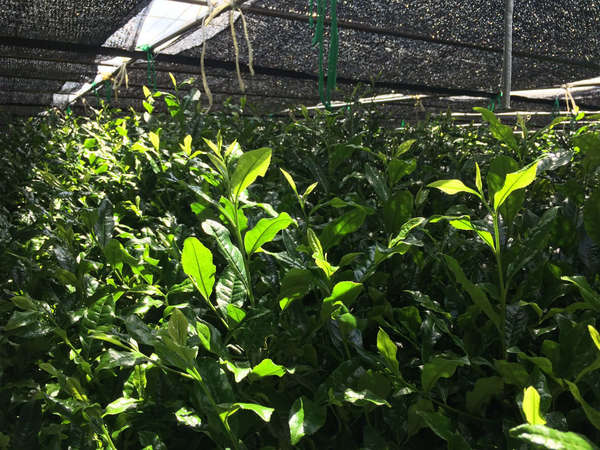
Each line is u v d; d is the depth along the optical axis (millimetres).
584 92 7898
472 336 974
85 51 5223
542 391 708
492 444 822
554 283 1053
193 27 4613
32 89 8453
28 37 4879
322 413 748
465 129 2773
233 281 911
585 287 831
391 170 1382
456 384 915
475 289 886
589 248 1072
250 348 872
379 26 4598
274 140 2182
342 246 1312
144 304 966
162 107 9695
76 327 1033
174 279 1107
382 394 822
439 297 1167
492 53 5387
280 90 8156
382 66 5922
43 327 849
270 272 1049
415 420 810
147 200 1783
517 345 1003
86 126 2822
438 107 9234
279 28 4770
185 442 848
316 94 8477
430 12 4285
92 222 1088
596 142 1195
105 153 2033
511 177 823
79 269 1006
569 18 4441
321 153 1988
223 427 726
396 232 1231
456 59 5652
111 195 1832
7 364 894
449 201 1580
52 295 1013
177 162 1703
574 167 1905
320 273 952
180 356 692
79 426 755
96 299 960
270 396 868
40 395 749
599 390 776
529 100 7914
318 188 1705
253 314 856
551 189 1788
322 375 980
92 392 891
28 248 1144
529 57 5516
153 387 830
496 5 4141
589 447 493
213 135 2195
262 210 1298
